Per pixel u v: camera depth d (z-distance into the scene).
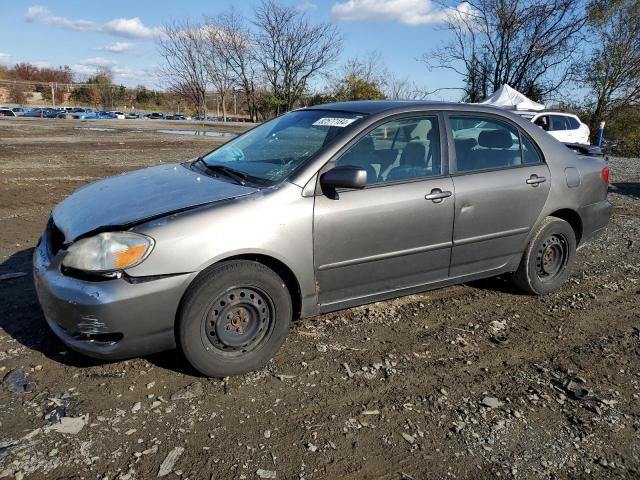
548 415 3.05
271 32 43.53
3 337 3.62
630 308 4.65
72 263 2.96
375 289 3.80
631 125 28.91
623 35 28.33
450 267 4.13
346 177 3.30
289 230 3.29
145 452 2.60
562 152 4.72
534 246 4.55
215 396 3.08
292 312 3.58
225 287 3.11
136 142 18.47
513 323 4.25
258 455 2.62
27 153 13.75
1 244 5.65
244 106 53.88
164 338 3.06
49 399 2.97
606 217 5.07
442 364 3.57
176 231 2.99
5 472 2.43
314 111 4.29
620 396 3.26
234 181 3.57
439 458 2.67
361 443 2.75
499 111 4.46
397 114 3.88
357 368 3.46
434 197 3.86
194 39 49.62
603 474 2.60
